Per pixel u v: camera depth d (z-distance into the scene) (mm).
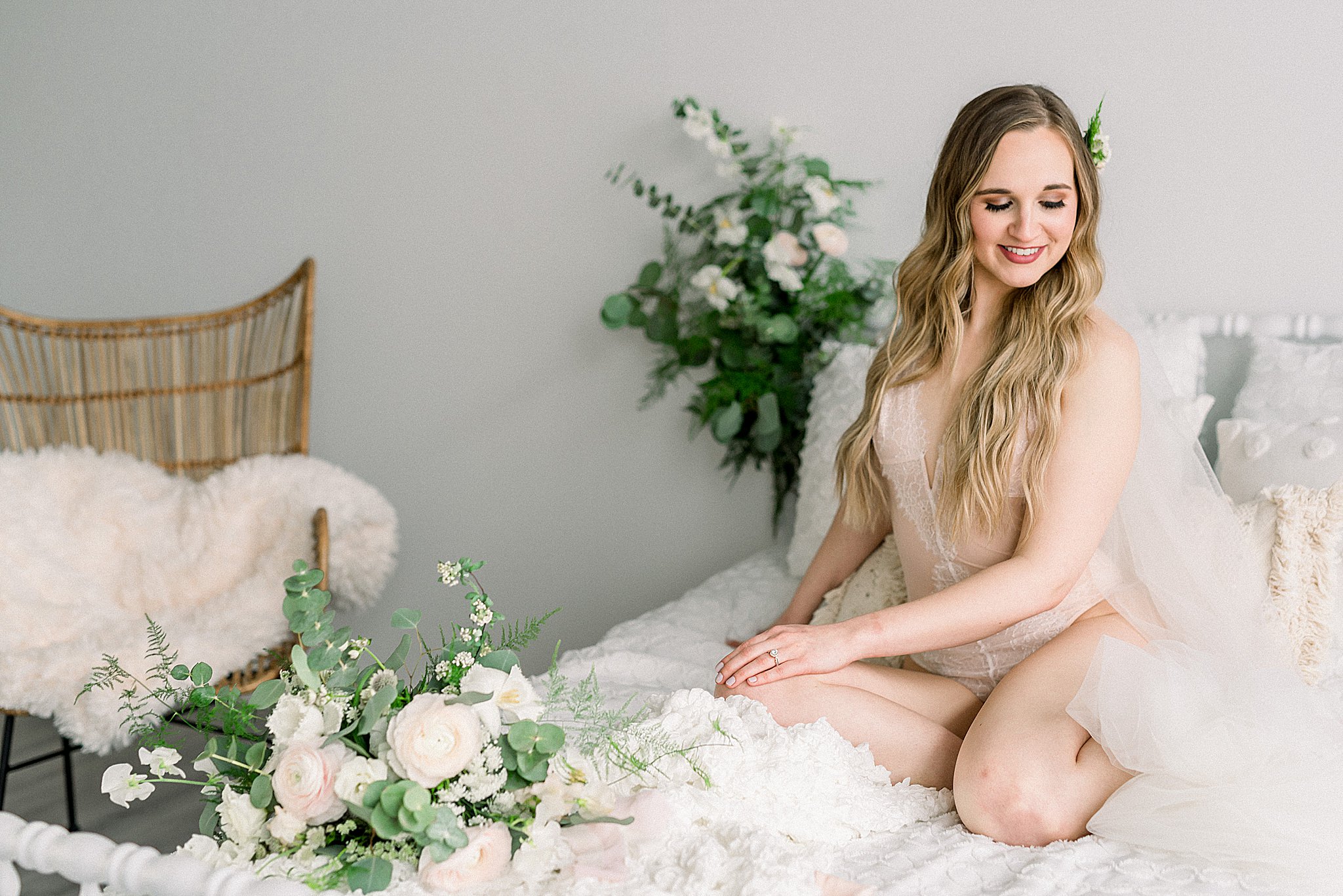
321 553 2479
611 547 3037
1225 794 1188
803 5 2607
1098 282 1523
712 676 1761
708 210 2699
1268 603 1602
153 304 3646
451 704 1056
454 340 3195
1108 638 1360
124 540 2746
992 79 2420
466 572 1198
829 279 2496
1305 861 1115
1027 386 1492
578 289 3000
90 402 3172
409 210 3215
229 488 2686
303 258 3395
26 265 3779
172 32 3482
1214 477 1645
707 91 2752
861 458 1698
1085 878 1130
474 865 1000
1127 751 1255
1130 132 2291
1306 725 1278
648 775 1236
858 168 2586
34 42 3678
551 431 3086
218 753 1094
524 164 3029
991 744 1321
